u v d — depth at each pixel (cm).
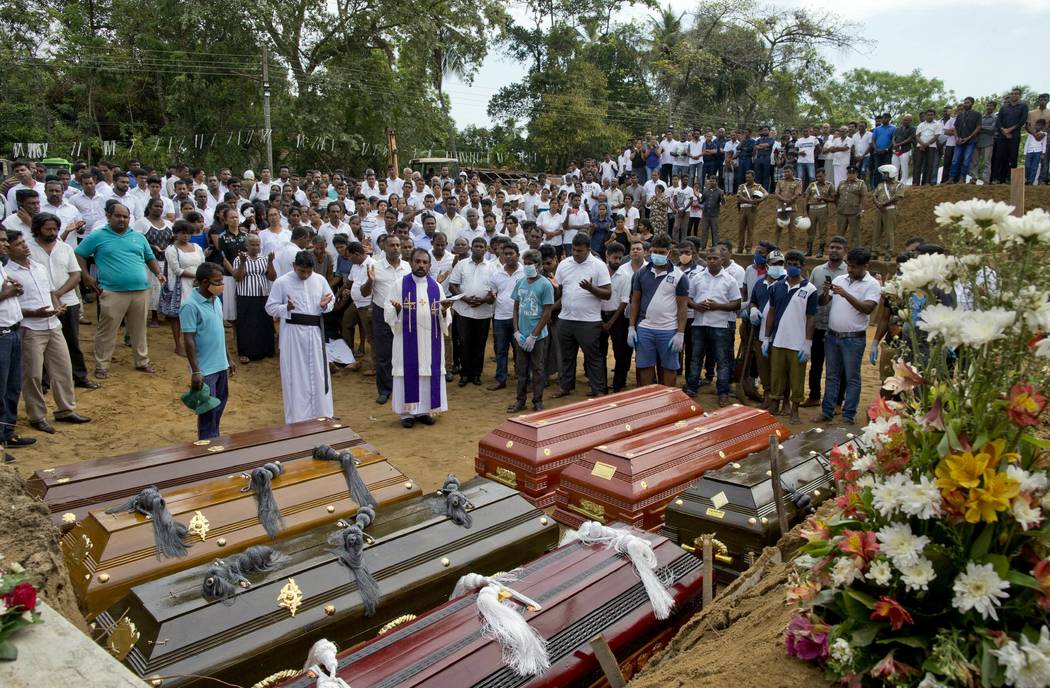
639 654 386
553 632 353
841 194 1562
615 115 3544
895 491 228
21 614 254
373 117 2898
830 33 3669
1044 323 222
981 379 234
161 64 2616
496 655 324
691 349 953
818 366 919
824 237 1633
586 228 1585
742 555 472
